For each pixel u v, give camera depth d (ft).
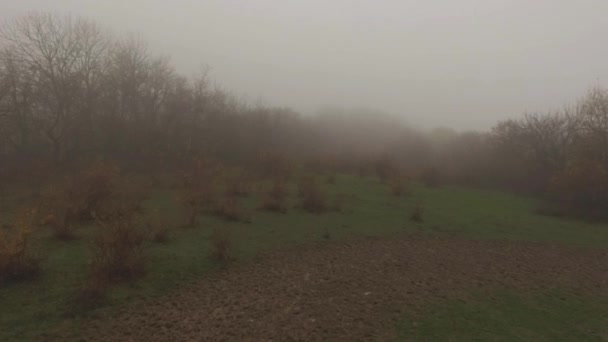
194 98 118.01
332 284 33.55
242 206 61.41
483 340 24.11
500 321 27.17
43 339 22.59
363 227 54.80
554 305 30.86
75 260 34.32
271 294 30.78
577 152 92.58
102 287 28.53
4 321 24.14
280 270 36.60
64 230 39.93
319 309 28.25
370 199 74.43
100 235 33.83
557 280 37.65
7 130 90.38
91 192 48.60
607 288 35.96
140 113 109.91
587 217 73.10
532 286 35.40
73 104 98.99
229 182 70.85
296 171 95.71
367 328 25.39
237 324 25.45
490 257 44.93
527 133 112.57
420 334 24.68
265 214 57.52
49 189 55.21
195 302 28.66
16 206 53.78
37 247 36.78
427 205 73.41
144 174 86.63
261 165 89.71
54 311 25.73
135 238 33.78
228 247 39.70
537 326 26.66
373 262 40.47
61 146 98.84
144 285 30.68
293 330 24.81
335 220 57.31
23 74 92.58
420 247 47.52
